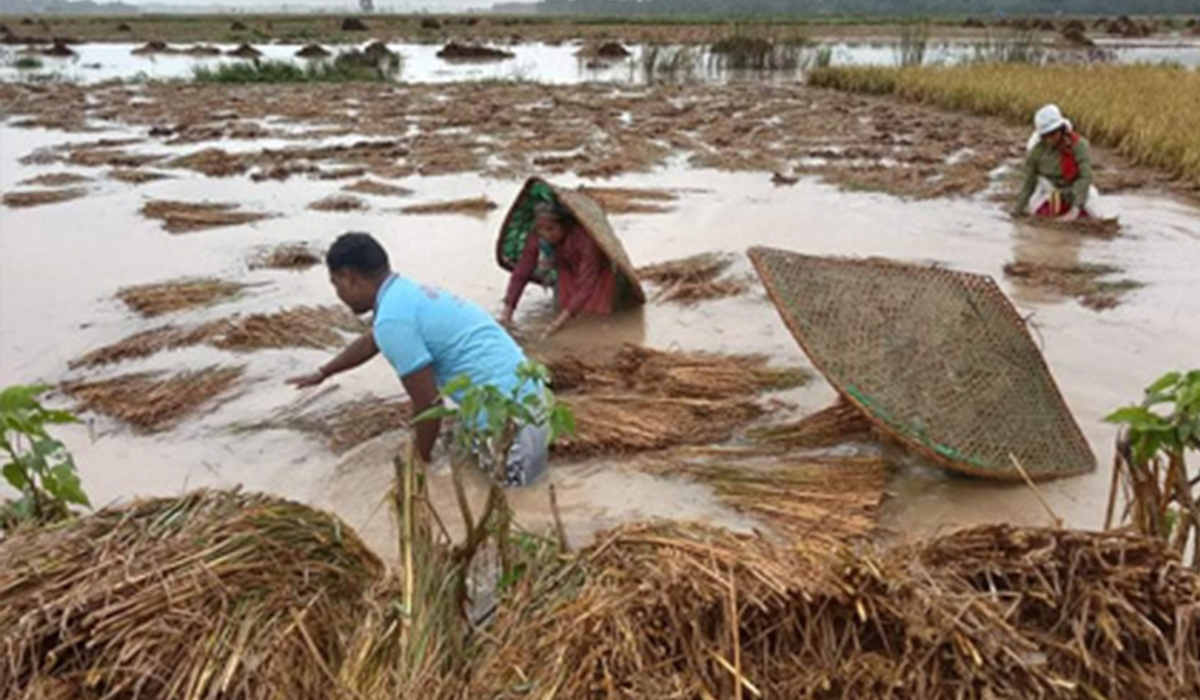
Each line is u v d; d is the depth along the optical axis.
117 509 3.16
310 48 36.47
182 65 34.03
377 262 4.34
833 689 2.53
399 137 15.50
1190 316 6.86
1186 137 12.67
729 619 2.58
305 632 2.75
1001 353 4.80
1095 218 9.44
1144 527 3.20
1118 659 2.53
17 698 2.50
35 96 21.64
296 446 5.04
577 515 4.35
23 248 8.73
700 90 24.20
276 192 11.03
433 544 3.16
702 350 6.29
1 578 2.77
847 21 73.62
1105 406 5.40
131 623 2.63
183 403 5.42
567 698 2.48
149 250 8.66
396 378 5.81
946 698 2.45
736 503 4.38
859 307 4.77
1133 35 59.12
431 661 2.75
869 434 4.98
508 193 10.95
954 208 10.23
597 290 6.79
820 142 14.90
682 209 10.10
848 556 2.71
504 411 3.17
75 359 6.20
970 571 2.75
